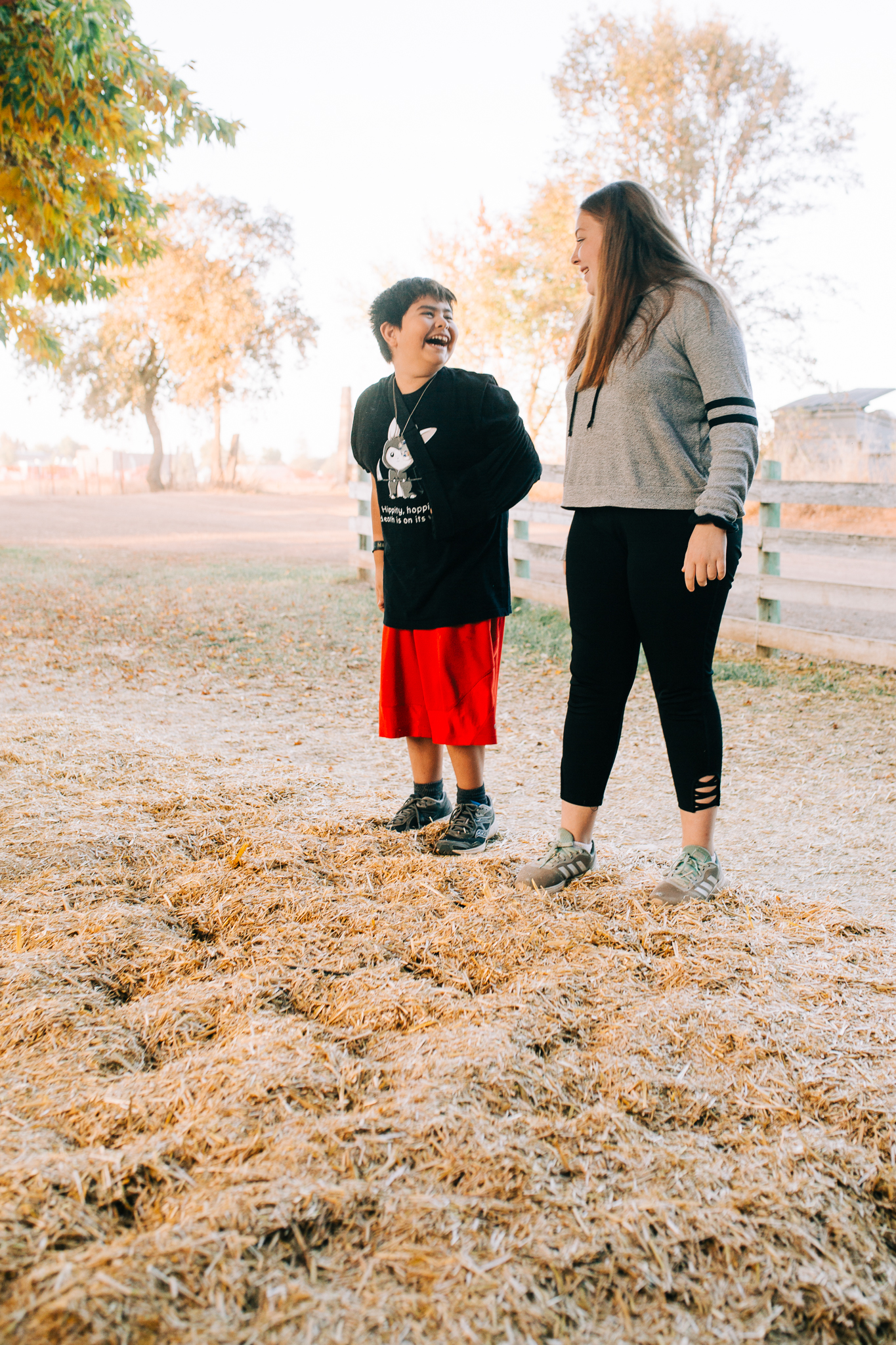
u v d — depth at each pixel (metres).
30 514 23.00
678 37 21.03
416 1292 1.17
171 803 3.10
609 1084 1.61
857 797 3.66
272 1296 1.15
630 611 2.38
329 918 2.24
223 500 29.84
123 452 43.66
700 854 2.40
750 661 6.31
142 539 17.45
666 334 2.22
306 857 2.64
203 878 2.48
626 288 2.23
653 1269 1.23
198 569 12.45
